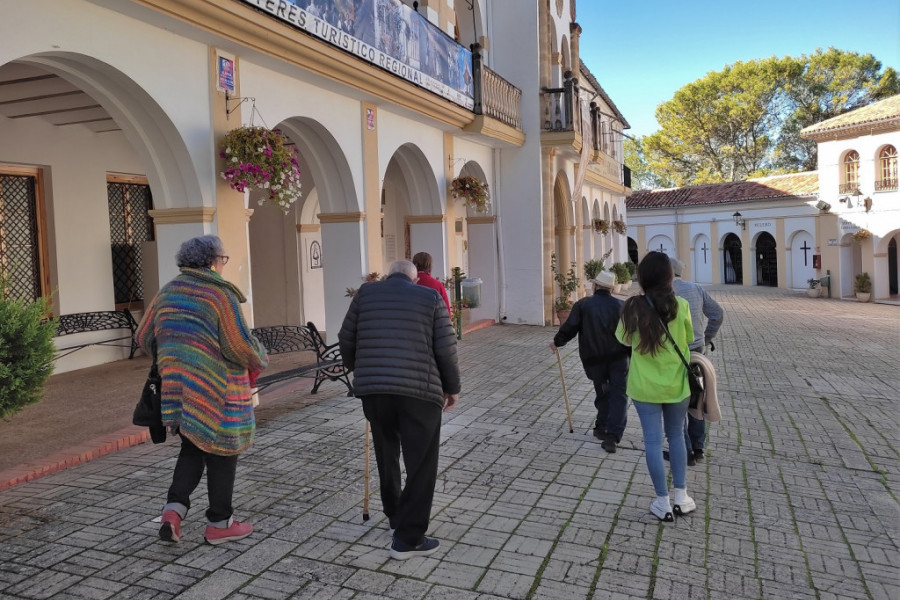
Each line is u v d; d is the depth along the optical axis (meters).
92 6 5.82
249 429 4.07
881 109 27.78
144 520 4.49
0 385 4.62
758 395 8.82
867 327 17.36
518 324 16.14
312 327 8.27
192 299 3.87
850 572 3.89
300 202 13.78
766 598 3.60
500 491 5.12
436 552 4.09
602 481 5.36
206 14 6.53
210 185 7.26
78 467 5.59
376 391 3.90
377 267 10.73
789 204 33.31
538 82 15.68
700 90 44.31
